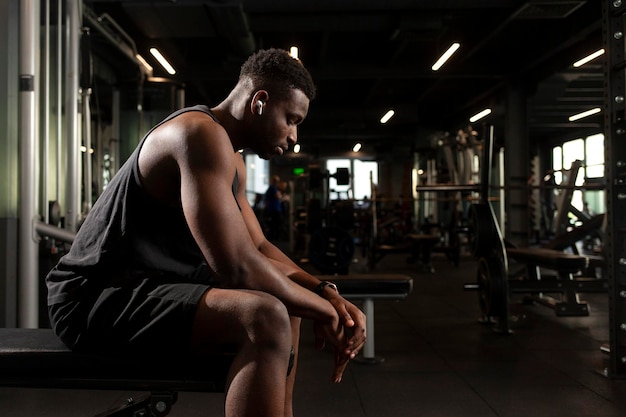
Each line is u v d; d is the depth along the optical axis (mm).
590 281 3207
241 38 6465
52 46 3059
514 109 8383
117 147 4973
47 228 2289
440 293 4645
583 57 6844
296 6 5562
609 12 2184
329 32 6727
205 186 824
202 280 966
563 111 11156
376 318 3512
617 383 2088
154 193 891
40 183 2676
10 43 2320
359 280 2285
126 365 886
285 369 807
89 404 1829
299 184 9273
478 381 2123
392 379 2152
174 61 7859
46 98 2500
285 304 876
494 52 8203
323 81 10094
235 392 793
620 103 2174
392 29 6547
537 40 7480
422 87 10469
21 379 905
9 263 2295
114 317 869
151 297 862
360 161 17797
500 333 3010
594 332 3045
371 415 1748
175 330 839
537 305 3947
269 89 926
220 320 819
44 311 2477
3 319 2281
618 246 2164
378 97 11469
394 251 6797
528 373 2234
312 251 5680
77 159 2652
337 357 966
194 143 834
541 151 14883
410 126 13922
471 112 11234
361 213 8773
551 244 3924
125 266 912
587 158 12758
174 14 5719
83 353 898
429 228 8094
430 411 1782
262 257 869
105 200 924
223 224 823
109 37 3852
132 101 5445
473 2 5598
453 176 8133
